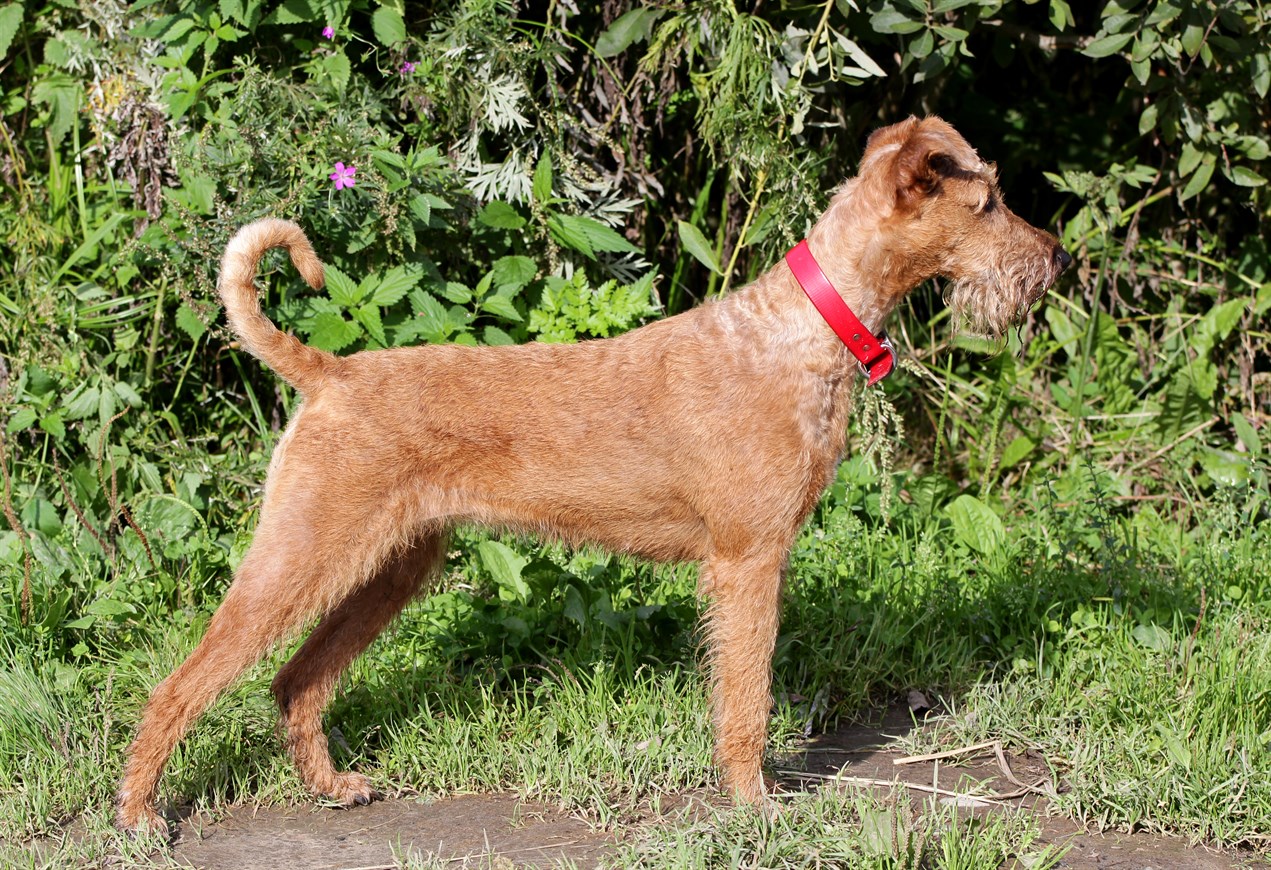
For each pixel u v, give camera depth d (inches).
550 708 153.3
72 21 235.3
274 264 198.4
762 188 212.7
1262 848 127.4
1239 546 199.8
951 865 114.3
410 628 172.4
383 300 192.9
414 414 132.7
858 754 152.1
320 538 129.6
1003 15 250.5
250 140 194.5
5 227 225.3
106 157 223.5
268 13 211.5
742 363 135.0
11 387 200.4
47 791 134.6
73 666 159.3
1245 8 208.8
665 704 153.3
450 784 143.4
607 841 128.9
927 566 192.4
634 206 226.5
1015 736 151.3
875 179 136.6
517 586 172.4
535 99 220.1
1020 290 141.6
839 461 138.6
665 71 220.4
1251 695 147.9
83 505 188.4
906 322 255.9
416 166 197.5
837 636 172.4
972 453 245.6
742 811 126.7
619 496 137.7
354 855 127.3
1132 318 268.1
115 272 215.3
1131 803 132.3
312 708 141.3
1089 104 288.0
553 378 137.8
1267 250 262.7
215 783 140.0
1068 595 183.2
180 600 176.1
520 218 207.9
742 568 135.3
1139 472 241.1
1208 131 230.7
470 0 209.3
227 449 218.7
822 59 212.1
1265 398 258.4
